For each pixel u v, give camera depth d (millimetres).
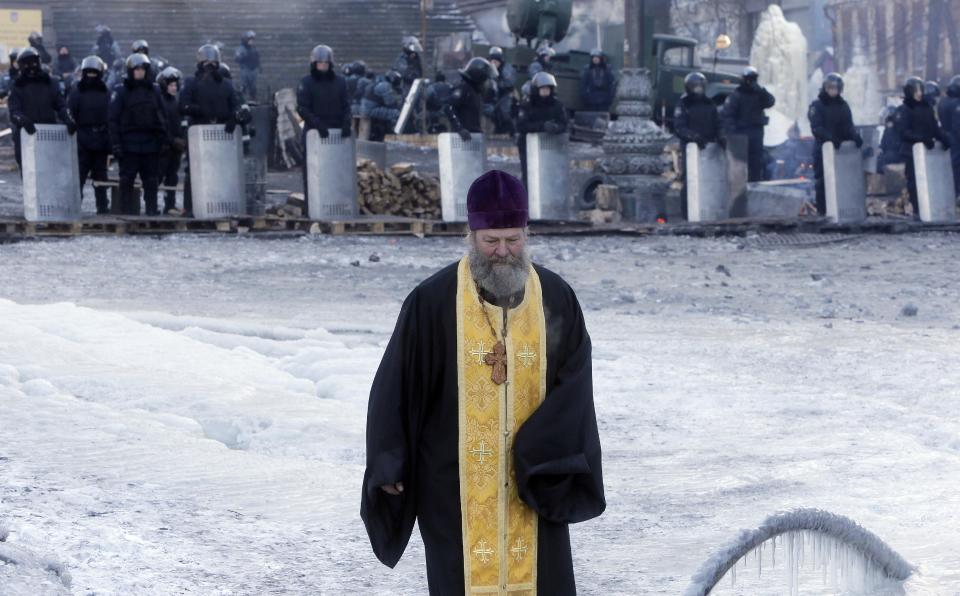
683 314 15383
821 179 29172
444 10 58906
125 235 23344
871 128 38562
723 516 6445
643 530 6207
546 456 3908
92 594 4855
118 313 13617
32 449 7379
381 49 56562
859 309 16094
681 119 28281
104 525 5832
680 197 30859
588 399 4008
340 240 23906
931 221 29359
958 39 66500
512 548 4008
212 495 6555
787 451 7961
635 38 29938
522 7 42656
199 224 24250
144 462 7180
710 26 72312
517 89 41906
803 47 66938
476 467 4004
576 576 5445
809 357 12086
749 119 31312
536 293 4066
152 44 54281
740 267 21344
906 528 6156
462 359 3998
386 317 14539
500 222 3963
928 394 10320
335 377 10289
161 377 9922
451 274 4078
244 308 15258
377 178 27625
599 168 31781
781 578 5348
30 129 22641
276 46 55375
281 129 39562
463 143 25469
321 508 6426
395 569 5500
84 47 53594
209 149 24219
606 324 14375
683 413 9273
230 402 9086
